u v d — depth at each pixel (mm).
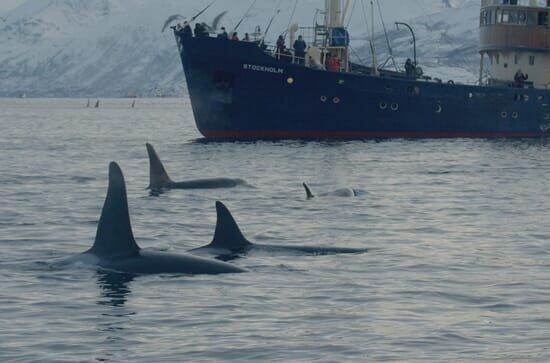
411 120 167250
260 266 51000
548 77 176125
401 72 176000
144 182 103562
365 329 39438
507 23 173375
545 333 38719
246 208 80312
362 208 80812
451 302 44344
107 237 50438
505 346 36875
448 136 169500
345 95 162875
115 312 41844
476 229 68875
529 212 78812
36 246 60719
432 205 83188
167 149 153625
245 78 159875
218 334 38625
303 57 162250
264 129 162375
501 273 51406
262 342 37562
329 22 175375
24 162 131875
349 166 121625
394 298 45031
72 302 43438
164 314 41531
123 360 35250
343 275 49906
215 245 54656
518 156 138125
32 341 37719
